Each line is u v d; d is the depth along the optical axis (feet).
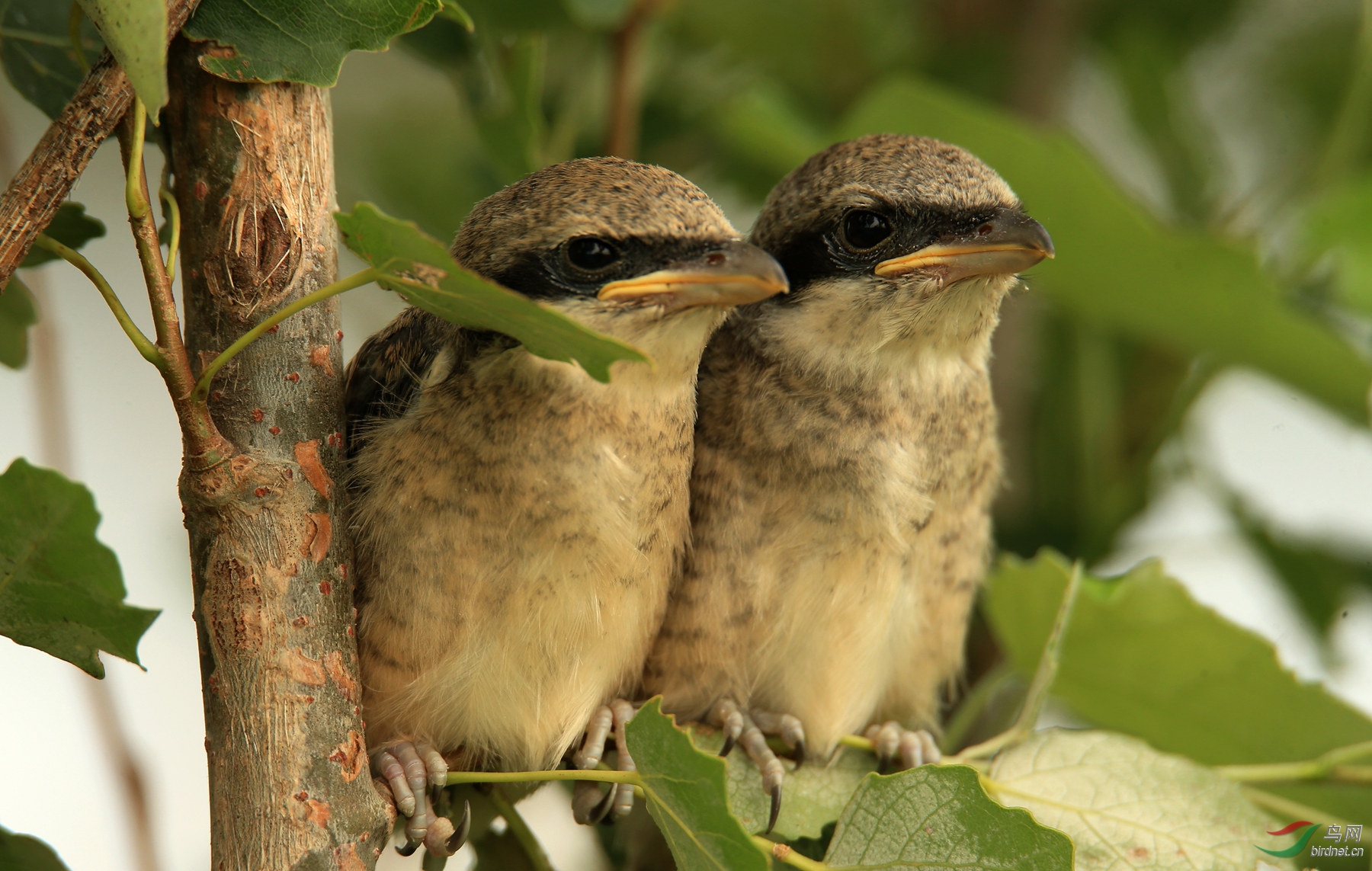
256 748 7.39
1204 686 7.64
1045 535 7.86
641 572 7.55
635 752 7.40
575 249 7.55
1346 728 7.62
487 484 7.53
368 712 7.55
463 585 7.53
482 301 7.34
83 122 7.35
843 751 7.63
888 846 7.44
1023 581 7.66
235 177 7.41
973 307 7.65
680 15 7.91
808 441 7.63
